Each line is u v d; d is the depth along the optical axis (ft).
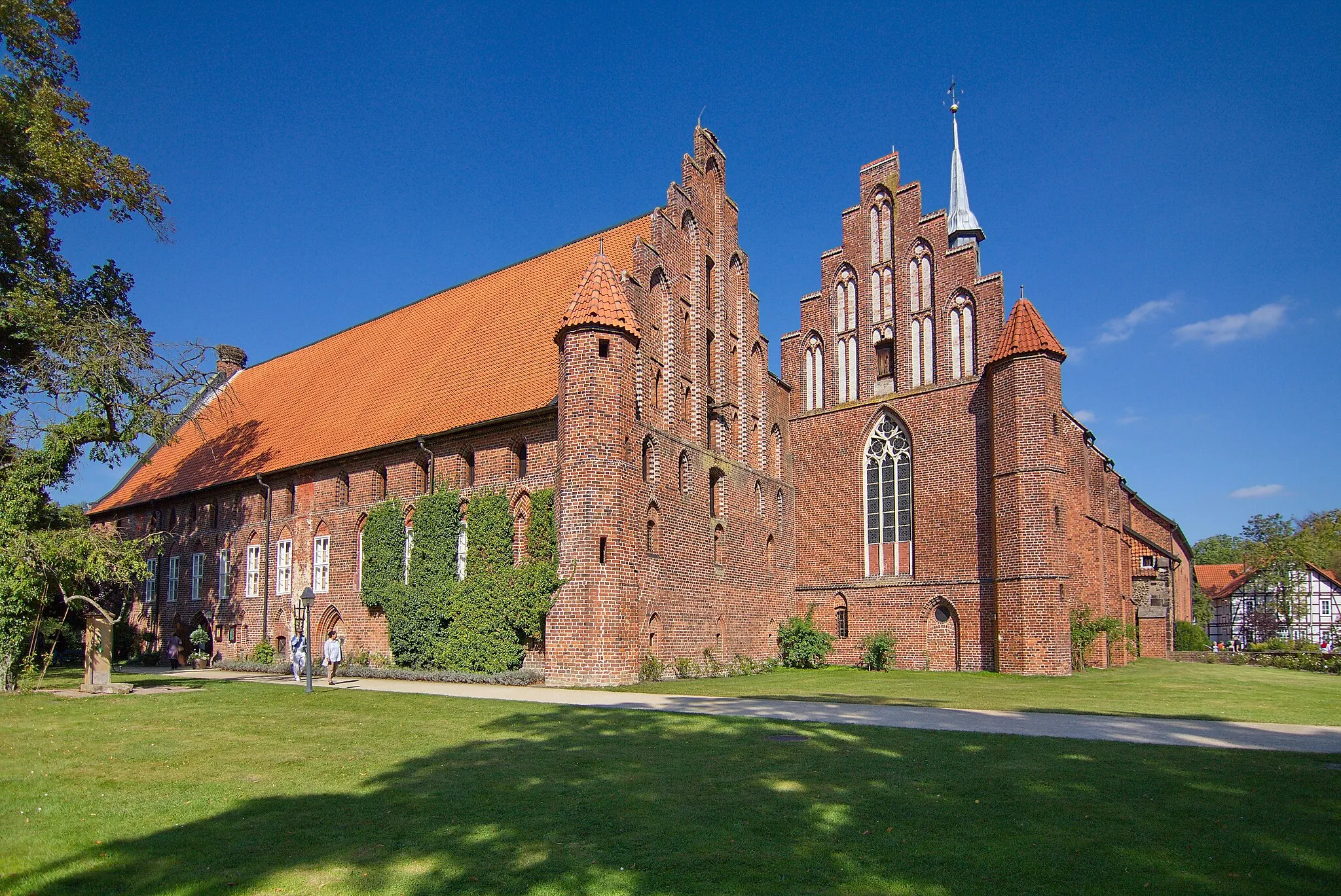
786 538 137.28
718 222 124.26
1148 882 27.48
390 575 112.88
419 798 38.40
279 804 37.73
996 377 117.91
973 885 27.40
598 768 44.09
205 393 179.73
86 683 81.76
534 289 125.59
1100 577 140.26
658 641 101.81
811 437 140.56
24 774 44.29
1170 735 54.29
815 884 27.63
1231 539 490.90
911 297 133.28
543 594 92.89
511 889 27.58
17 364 104.01
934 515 125.90
